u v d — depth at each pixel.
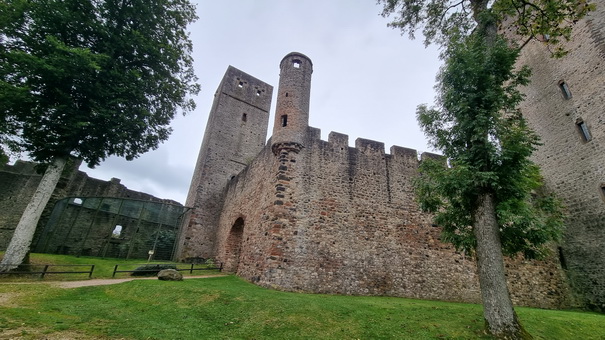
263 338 5.95
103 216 22.84
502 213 7.14
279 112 14.02
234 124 26.62
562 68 15.37
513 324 6.02
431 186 7.75
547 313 8.72
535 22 10.45
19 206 22.09
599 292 12.20
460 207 7.95
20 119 11.03
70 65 10.51
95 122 11.94
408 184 13.88
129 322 6.24
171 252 23.31
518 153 7.06
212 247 21.25
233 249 17.22
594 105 13.51
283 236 11.36
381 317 7.17
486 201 7.03
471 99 7.58
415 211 13.30
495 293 6.27
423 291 11.69
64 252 20.55
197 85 15.62
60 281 10.27
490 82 7.56
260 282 10.95
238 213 17.17
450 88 7.93
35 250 18.48
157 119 14.40
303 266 11.05
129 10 12.57
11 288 8.34
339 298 9.34
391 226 12.70
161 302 7.78
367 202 12.91
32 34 10.84
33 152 11.95
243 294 8.48
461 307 8.82
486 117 7.21
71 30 11.47
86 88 11.37
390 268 11.86
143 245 22.89
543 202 7.94
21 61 9.95
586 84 14.02
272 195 12.37
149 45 12.74
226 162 24.73
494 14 9.23
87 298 8.09
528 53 17.61
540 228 7.11
